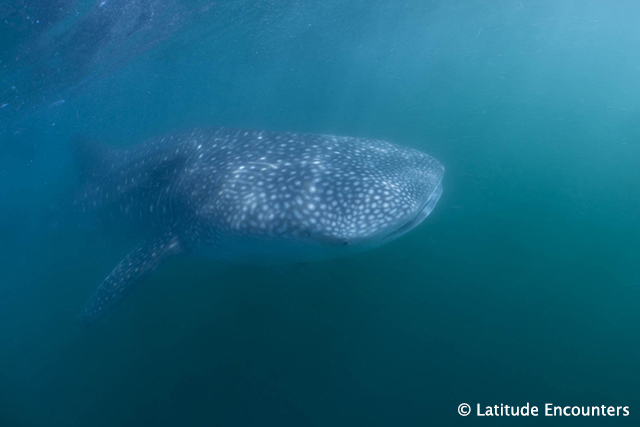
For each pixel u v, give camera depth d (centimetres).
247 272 690
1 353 717
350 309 623
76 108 2044
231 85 4056
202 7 1395
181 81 2869
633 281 662
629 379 511
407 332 588
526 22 3038
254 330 611
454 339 576
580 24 3138
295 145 509
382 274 678
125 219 719
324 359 555
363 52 3678
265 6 1638
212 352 593
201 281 722
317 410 498
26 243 1090
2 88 1337
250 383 536
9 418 579
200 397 531
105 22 1159
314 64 3803
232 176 461
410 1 2131
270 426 486
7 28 973
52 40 1117
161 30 1476
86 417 553
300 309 632
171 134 646
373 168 448
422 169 476
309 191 407
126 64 1695
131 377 592
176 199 541
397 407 494
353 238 386
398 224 395
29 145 2517
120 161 716
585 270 686
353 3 1952
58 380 630
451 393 504
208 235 482
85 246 947
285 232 406
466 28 3225
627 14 2866
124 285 541
